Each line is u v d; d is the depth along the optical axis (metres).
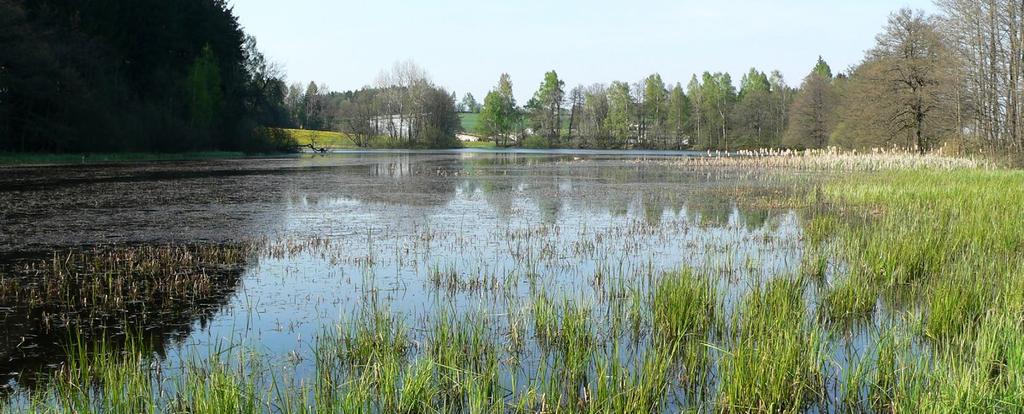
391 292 9.34
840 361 6.53
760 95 92.75
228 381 5.27
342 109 102.38
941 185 22.03
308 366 6.46
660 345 6.89
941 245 11.19
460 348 6.55
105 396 5.21
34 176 30.44
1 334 7.49
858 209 18.70
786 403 5.53
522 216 17.69
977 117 43.84
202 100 58.09
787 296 7.97
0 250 12.30
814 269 10.30
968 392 5.05
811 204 20.36
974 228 12.45
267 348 7.04
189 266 11.02
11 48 39.34
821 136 73.56
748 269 10.78
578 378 6.04
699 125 101.12
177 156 53.81
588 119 114.44
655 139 106.12
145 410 5.32
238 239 13.73
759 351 6.01
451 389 5.77
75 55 44.72
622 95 107.75
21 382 6.15
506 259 11.75
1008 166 34.28
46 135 42.62
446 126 98.62
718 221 16.81
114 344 7.18
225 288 9.57
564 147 107.75
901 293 9.06
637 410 5.28
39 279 10.05
